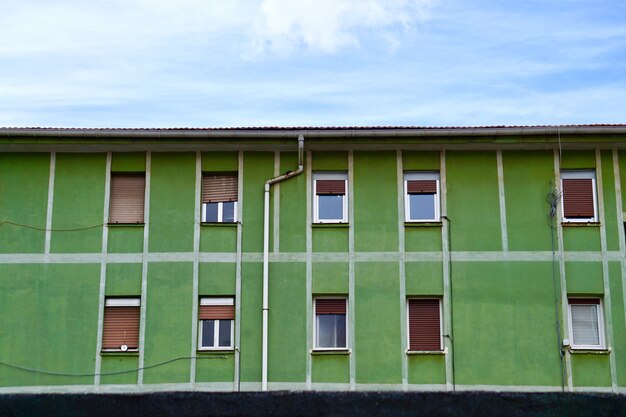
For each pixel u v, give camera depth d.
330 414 17.20
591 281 22.56
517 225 22.94
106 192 23.27
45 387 21.97
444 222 22.97
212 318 22.53
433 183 23.34
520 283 22.56
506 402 17.17
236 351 22.14
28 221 23.03
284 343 22.20
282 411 17.23
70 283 22.62
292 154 23.50
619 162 23.31
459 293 22.50
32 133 22.95
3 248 22.81
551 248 22.77
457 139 23.06
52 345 22.23
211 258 22.78
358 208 23.09
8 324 22.33
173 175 23.39
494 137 23.00
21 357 22.14
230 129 23.00
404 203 23.17
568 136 23.02
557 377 21.95
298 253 22.78
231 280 22.64
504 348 22.16
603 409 16.98
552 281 22.56
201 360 22.14
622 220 22.92
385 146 23.39
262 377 21.88
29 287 22.56
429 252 22.77
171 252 22.81
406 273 22.66
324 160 23.45
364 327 22.33
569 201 23.23
